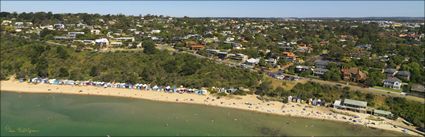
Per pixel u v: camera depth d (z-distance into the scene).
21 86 134.88
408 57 179.25
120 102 118.62
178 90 128.62
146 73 141.12
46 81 138.88
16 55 161.75
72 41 198.38
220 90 128.62
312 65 160.12
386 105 114.94
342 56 175.00
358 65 160.62
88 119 100.88
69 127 94.12
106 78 140.50
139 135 89.31
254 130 94.88
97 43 192.38
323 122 102.31
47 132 90.00
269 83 131.38
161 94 126.88
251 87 132.25
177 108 112.88
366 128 98.38
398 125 101.06
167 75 144.00
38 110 108.44
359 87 129.88
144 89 132.25
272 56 176.75
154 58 160.62
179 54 169.88
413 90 124.38
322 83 133.62
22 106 112.31
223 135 90.62
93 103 117.00
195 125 97.50
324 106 115.44
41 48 165.12
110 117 102.94
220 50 187.12
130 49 184.50
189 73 144.50
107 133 90.19
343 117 106.00
